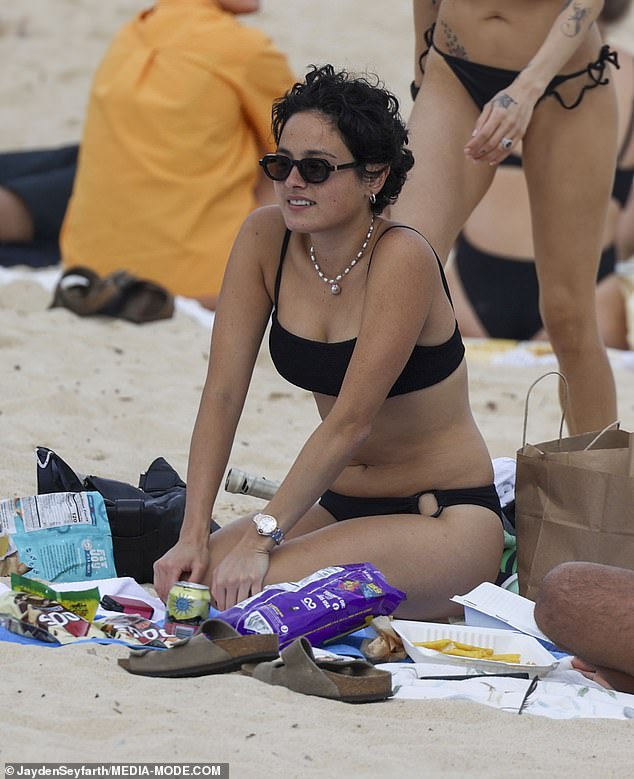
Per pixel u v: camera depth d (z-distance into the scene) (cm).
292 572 1329
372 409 1331
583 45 1647
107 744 990
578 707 1140
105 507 1458
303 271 1382
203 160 2933
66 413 2133
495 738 1057
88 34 5388
